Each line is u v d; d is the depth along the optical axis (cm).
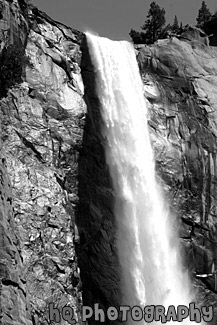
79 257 4556
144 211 4919
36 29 4906
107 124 5000
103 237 4675
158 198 5034
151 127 5256
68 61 5012
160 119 5328
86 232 4622
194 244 5069
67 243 4300
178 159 5216
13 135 4297
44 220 4209
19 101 4456
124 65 5338
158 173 5116
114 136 5000
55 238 4238
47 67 4812
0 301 3384
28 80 4622
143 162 5066
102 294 4581
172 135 5300
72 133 4750
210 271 5041
